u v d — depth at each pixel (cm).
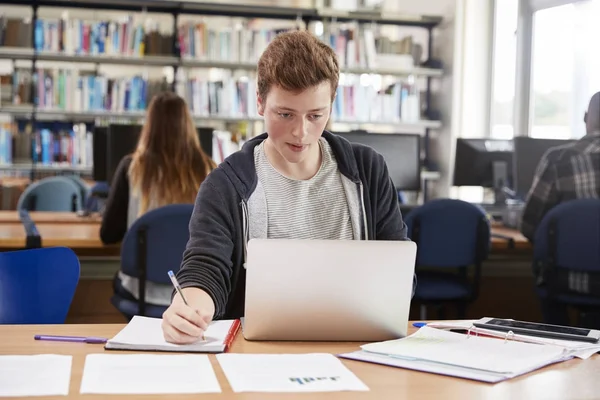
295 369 139
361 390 129
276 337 160
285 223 175
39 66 671
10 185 618
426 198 704
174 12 640
